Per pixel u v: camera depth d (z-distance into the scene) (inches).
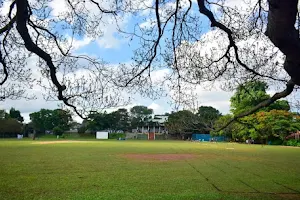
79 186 551.2
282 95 296.8
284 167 878.4
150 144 2377.0
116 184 575.2
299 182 612.1
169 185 570.6
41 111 3752.5
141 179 636.7
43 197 462.9
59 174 693.9
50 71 273.3
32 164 880.9
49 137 3786.9
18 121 4131.4
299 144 2330.2
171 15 319.6
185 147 1964.8
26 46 262.2
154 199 452.8
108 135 3796.8
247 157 1229.7
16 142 2383.1
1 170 749.3
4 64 297.7
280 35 206.7
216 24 300.2
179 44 335.0
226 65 338.6
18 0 244.5
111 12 321.4
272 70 335.0
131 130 4215.1
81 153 1320.1
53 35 311.7
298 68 225.0
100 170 772.6
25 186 546.3
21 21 251.1
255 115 1855.3
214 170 797.2
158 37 319.6
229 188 545.6
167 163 968.9
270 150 1731.1
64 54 298.5
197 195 481.4
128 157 1166.3
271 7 202.4
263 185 576.4
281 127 2301.9
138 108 4256.9
